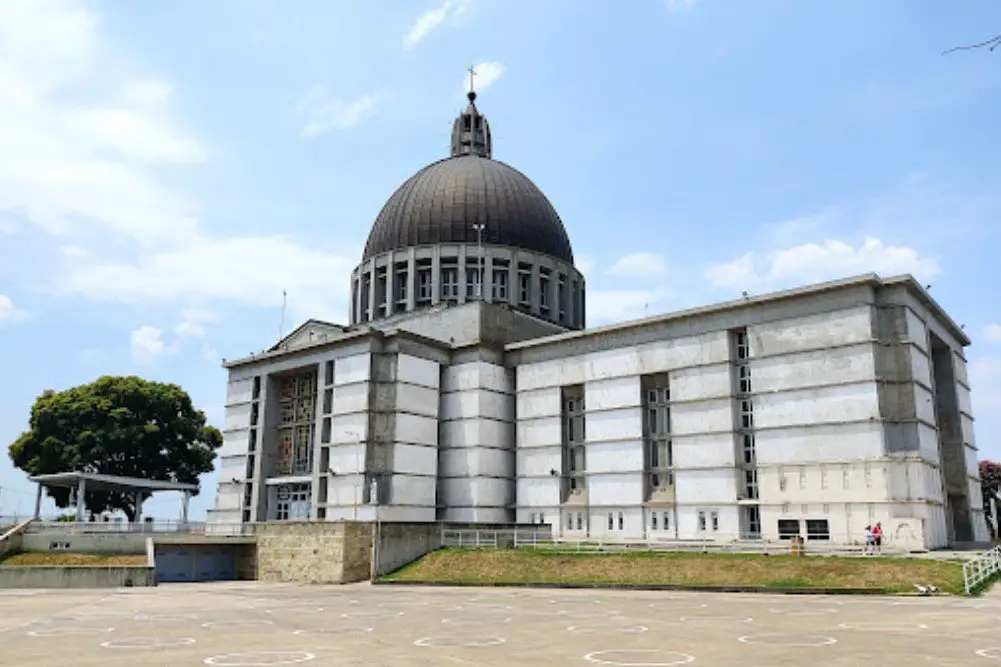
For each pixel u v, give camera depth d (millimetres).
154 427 81938
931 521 45781
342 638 21828
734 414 52719
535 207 82688
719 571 38781
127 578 47250
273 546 55344
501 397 65812
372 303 79062
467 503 62500
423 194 81000
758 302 52406
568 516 60344
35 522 65000
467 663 17125
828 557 38906
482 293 76188
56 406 80438
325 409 65000
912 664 16375
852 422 47531
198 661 17703
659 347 57406
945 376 57281
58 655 18828
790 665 16453
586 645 19812
